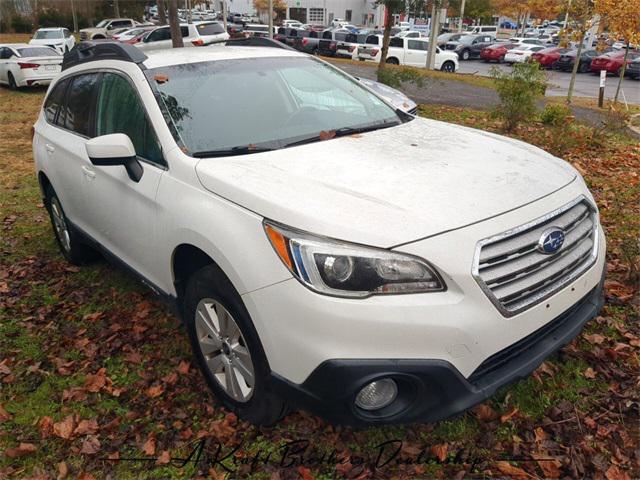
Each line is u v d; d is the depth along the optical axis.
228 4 72.19
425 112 11.78
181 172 2.79
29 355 3.46
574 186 2.75
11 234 5.44
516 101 9.41
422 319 2.11
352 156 2.87
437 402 2.22
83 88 3.94
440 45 37.59
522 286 2.29
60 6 50.34
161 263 2.97
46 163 4.30
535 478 2.46
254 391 2.53
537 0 22.89
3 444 2.76
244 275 2.32
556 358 3.20
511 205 2.39
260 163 2.77
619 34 13.91
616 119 8.97
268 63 3.75
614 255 4.46
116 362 3.34
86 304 4.03
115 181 3.28
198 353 2.92
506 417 2.75
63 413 2.95
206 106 3.19
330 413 2.23
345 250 2.14
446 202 2.36
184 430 2.78
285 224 2.26
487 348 2.20
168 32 21.81
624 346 3.26
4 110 13.30
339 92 3.80
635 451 2.57
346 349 2.12
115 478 2.54
